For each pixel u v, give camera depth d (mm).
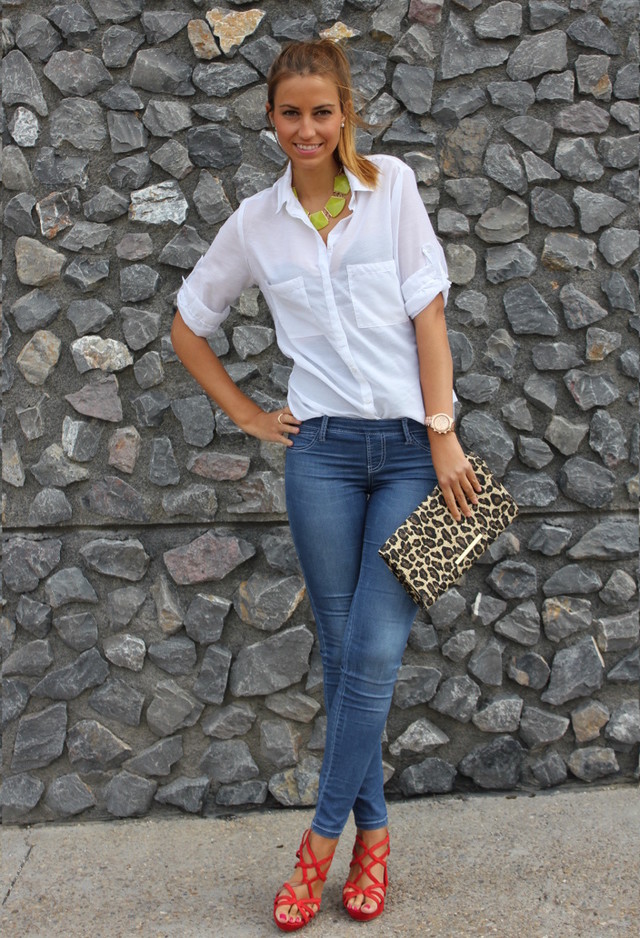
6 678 2672
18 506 2654
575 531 2705
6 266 2621
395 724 2713
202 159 2592
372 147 2609
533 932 2059
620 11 2617
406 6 2582
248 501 2641
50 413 2639
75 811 2670
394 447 2059
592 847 2418
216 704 2684
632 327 2660
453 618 2689
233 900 2254
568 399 2674
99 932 2131
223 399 2260
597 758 2729
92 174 2602
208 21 2566
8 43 2576
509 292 2643
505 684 2721
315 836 2104
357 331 2029
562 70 2615
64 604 2664
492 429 2658
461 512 2020
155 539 2674
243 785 2682
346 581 2111
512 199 2621
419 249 2014
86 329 2609
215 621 2654
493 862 2361
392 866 2359
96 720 2678
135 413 2637
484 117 2619
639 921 2090
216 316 2242
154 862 2447
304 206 2076
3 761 2672
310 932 2080
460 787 2736
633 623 2713
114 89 2580
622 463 2693
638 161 2641
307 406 2102
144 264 2611
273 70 1980
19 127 2582
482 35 2592
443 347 2037
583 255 2641
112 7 2570
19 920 2191
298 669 2660
